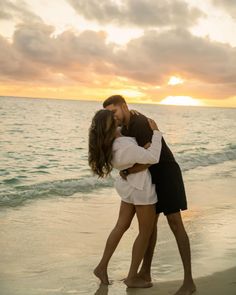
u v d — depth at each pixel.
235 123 61.50
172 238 5.46
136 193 3.61
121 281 3.91
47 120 47.91
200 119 73.19
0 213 6.88
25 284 3.82
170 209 3.56
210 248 4.90
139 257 3.71
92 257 4.70
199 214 6.87
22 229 5.89
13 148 21.53
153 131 3.58
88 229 5.98
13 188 10.23
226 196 8.70
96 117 3.56
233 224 6.18
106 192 9.08
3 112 60.44
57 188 9.33
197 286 3.68
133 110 3.74
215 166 14.37
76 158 18.41
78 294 3.58
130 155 3.46
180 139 30.00
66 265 4.40
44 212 7.02
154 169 3.62
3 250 4.91
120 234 3.81
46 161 17.12
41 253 4.83
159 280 3.92
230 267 4.21
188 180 10.96
